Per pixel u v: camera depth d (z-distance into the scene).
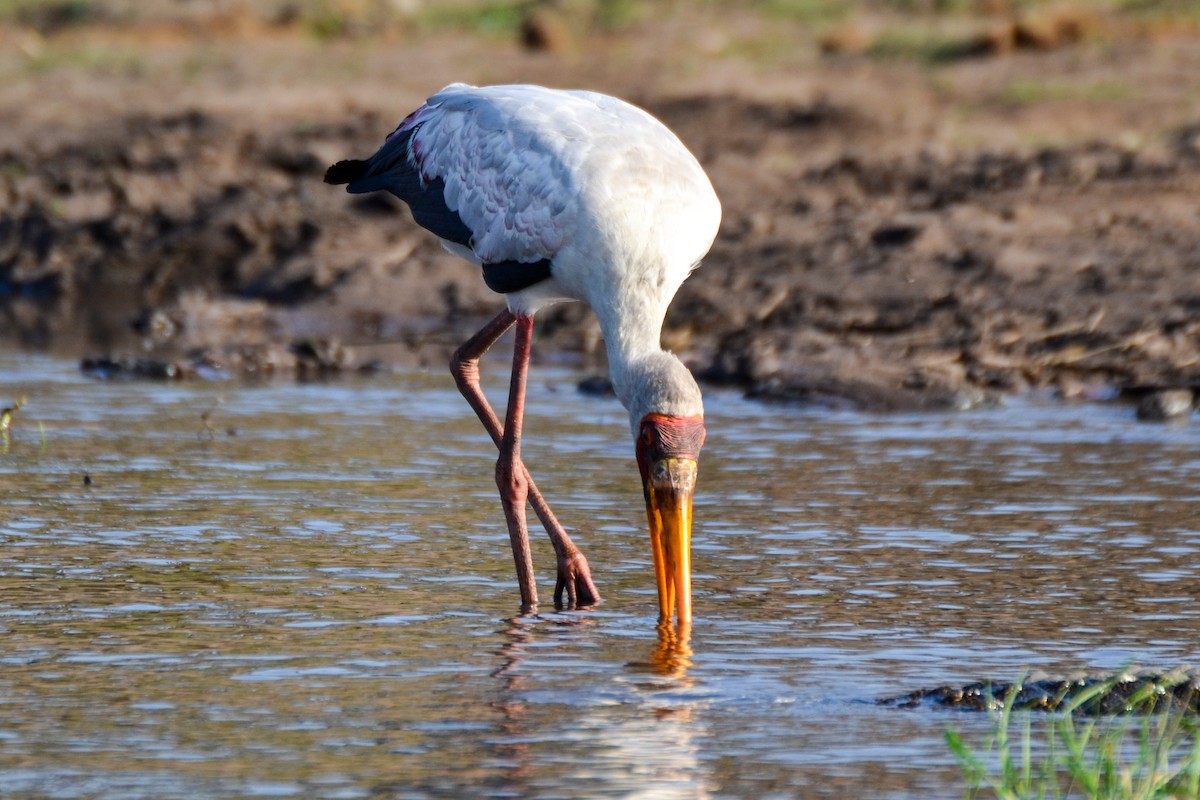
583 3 31.83
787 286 17.72
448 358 17.11
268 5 33.50
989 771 6.10
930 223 18.69
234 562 9.18
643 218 8.55
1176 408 13.68
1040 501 10.64
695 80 26.25
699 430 8.08
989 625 8.01
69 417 13.72
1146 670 6.96
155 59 30.11
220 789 5.89
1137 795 5.73
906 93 24.45
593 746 6.36
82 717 6.66
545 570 9.19
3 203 23.66
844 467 11.72
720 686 7.12
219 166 24.08
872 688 7.09
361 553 9.43
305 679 7.18
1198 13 27.36
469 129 9.25
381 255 20.56
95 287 21.44
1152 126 22.03
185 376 15.99
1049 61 25.47
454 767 6.12
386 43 31.14
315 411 14.12
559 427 13.30
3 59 30.27
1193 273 16.92
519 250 8.84
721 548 9.53
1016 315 16.41
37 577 8.80
